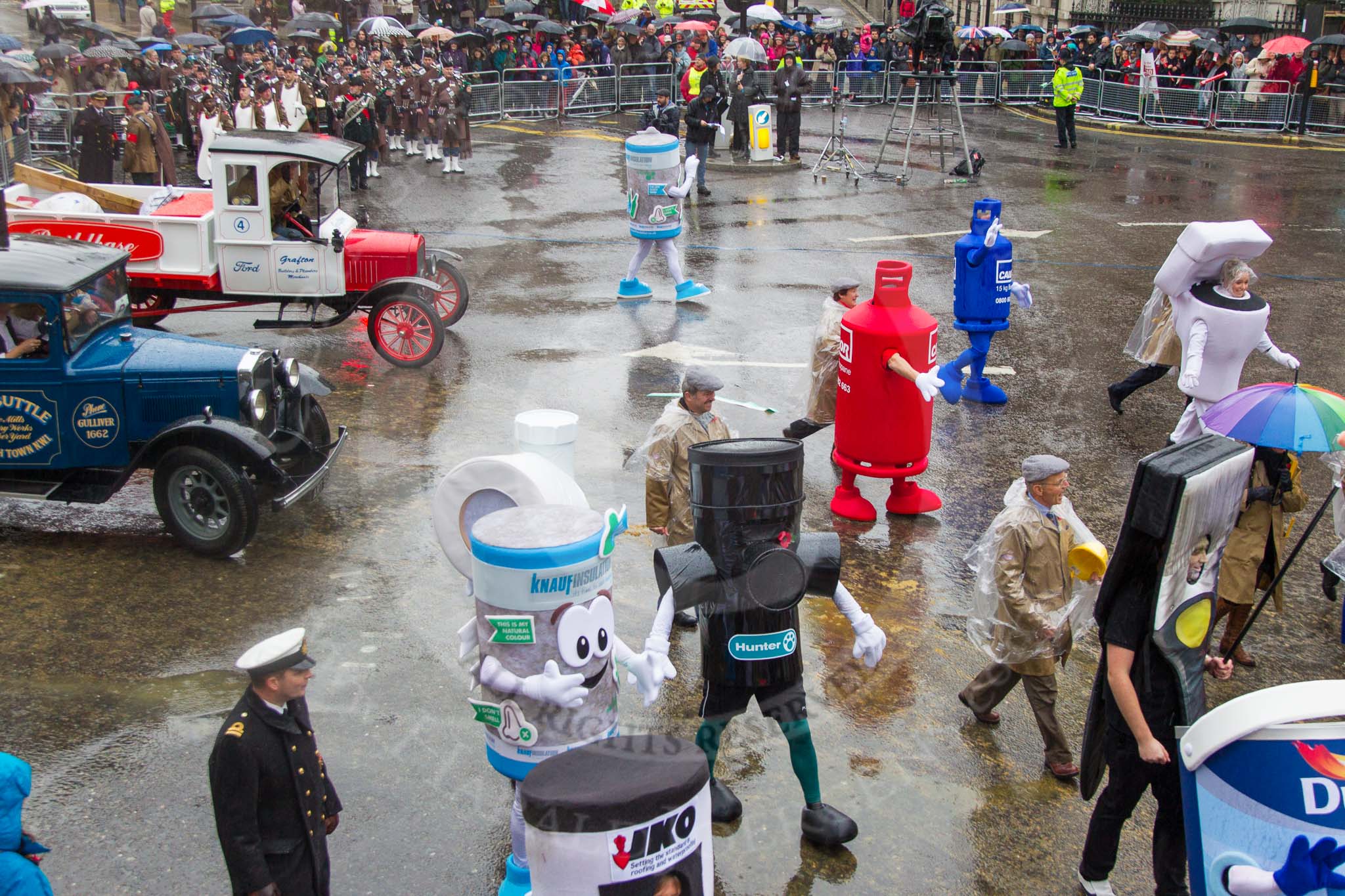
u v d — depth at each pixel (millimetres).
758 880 5035
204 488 7816
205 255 11695
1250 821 3932
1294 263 16625
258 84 23078
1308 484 9641
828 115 29719
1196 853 4082
